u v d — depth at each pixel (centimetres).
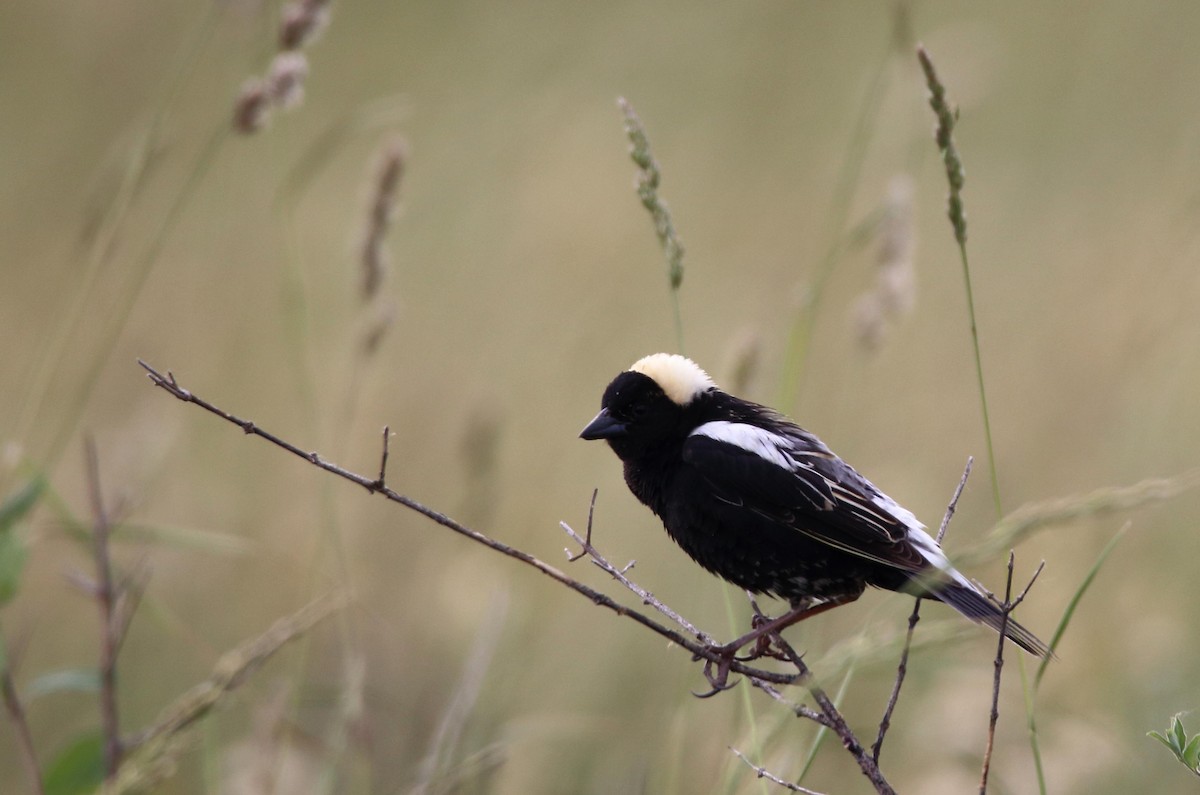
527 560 658
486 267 1716
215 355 1518
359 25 2105
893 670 830
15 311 1608
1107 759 962
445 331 1623
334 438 1286
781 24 2109
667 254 834
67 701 1175
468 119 1866
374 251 1062
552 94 1916
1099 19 2225
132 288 988
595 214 1773
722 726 1011
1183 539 1288
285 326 1564
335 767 908
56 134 1853
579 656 1200
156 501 1267
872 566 865
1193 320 1496
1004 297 1769
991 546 593
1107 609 1173
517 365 1583
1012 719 992
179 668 1191
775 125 2017
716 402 953
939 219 1970
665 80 2042
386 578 1284
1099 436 1420
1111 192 1955
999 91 2172
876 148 1372
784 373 995
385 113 1115
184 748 720
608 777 1021
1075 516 587
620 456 966
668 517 937
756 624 902
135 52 1919
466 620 1105
